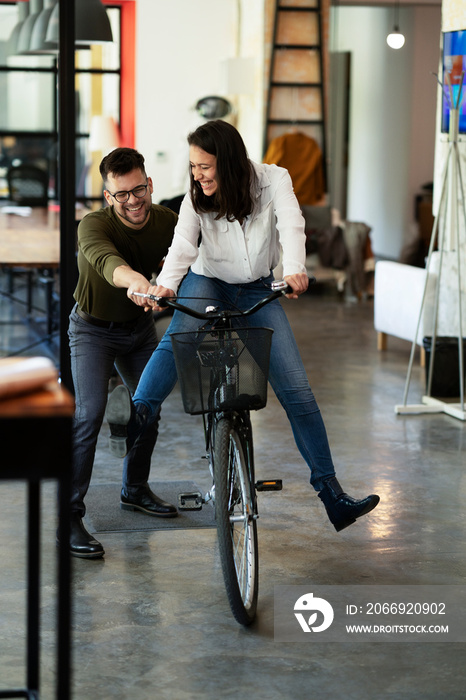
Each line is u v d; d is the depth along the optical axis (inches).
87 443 135.4
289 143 433.1
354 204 594.6
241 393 109.1
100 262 125.3
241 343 107.8
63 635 63.5
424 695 98.5
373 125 562.9
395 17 520.1
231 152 118.0
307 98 441.7
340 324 345.1
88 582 126.6
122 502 155.4
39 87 483.2
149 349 144.3
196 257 125.9
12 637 110.3
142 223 132.1
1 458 59.4
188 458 188.7
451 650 109.0
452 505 160.4
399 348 303.4
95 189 487.8
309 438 127.6
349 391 245.4
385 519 152.8
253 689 99.3
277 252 131.5
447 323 259.3
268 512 155.9
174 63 477.4
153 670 103.2
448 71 232.5
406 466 182.9
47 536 142.6
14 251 258.1
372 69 560.4
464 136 247.0
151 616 116.6
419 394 243.6
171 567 132.3
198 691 98.7
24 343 307.4
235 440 113.7
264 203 126.0
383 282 290.5
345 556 136.9
